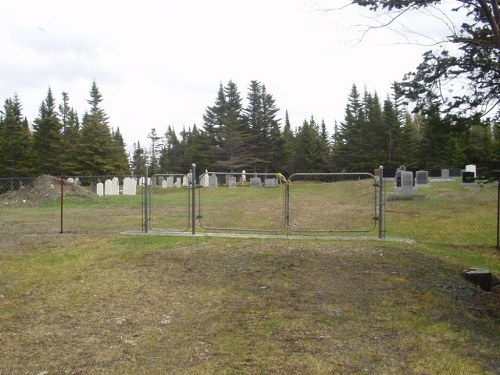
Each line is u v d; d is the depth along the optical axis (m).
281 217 17.81
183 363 4.44
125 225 15.44
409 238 12.27
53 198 25.92
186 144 84.00
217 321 5.71
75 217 18.50
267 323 5.62
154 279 7.68
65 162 52.44
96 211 21.42
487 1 8.16
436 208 19.59
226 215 18.69
